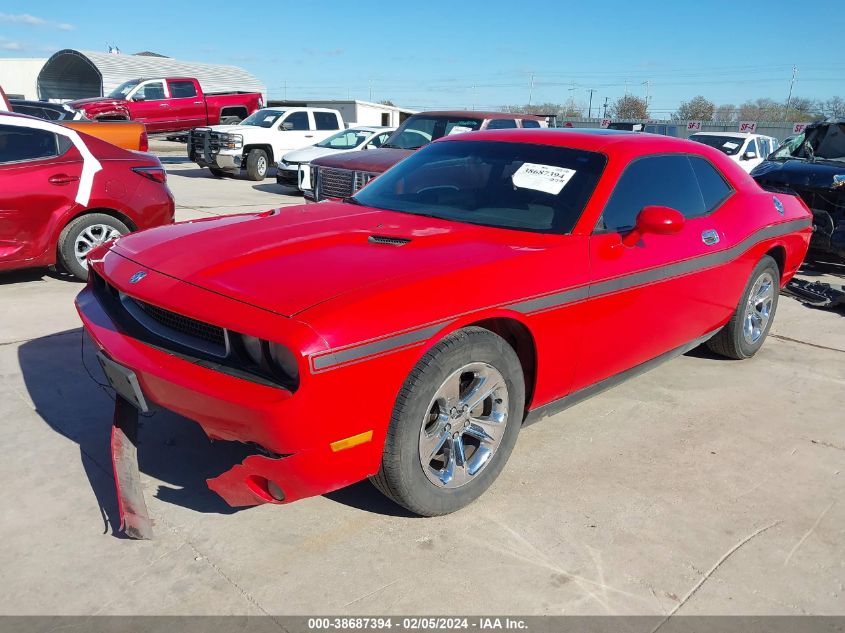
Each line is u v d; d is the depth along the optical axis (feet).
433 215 11.71
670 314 12.82
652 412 13.55
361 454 8.45
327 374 7.75
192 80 72.69
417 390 8.62
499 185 12.00
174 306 8.47
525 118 36.73
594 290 10.83
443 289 8.87
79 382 13.29
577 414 13.28
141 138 37.96
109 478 10.18
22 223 19.01
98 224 20.40
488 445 9.95
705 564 8.98
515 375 9.95
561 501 10.23
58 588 7.95
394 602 8.00
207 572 8.33
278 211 11.94
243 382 8.00
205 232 10.51
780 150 29.71
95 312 10.12
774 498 10.67
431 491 9.27
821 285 23.57
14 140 18.94
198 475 10.35
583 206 11.24
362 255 9.43
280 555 8.70
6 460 10.50
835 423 13.50
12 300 18.48
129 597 7.86
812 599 8.46
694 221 13.42
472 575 8.52
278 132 55.57
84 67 111.96
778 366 16.49
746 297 15.53
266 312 7.95
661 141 13.38
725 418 13.44
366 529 9.32
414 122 35.04
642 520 9.87
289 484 8.24
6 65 140.77
